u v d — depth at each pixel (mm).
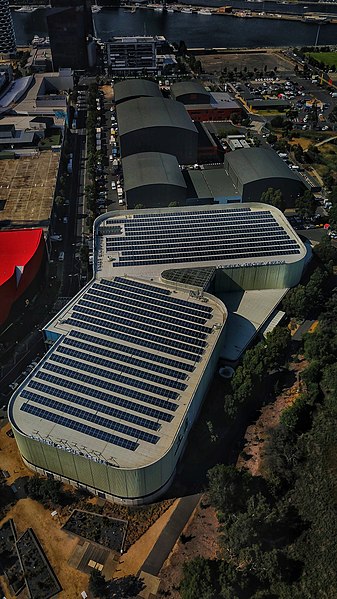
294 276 142625
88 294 127375
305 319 140625
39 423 95625
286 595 81562
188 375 105562
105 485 92375
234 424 111562
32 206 180500
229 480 90750
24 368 124250
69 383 103250
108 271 135750
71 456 90125
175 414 97312
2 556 87938
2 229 166750
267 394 119250
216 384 119375
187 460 103188
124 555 87250
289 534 91250
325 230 180875
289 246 146000
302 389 119125
